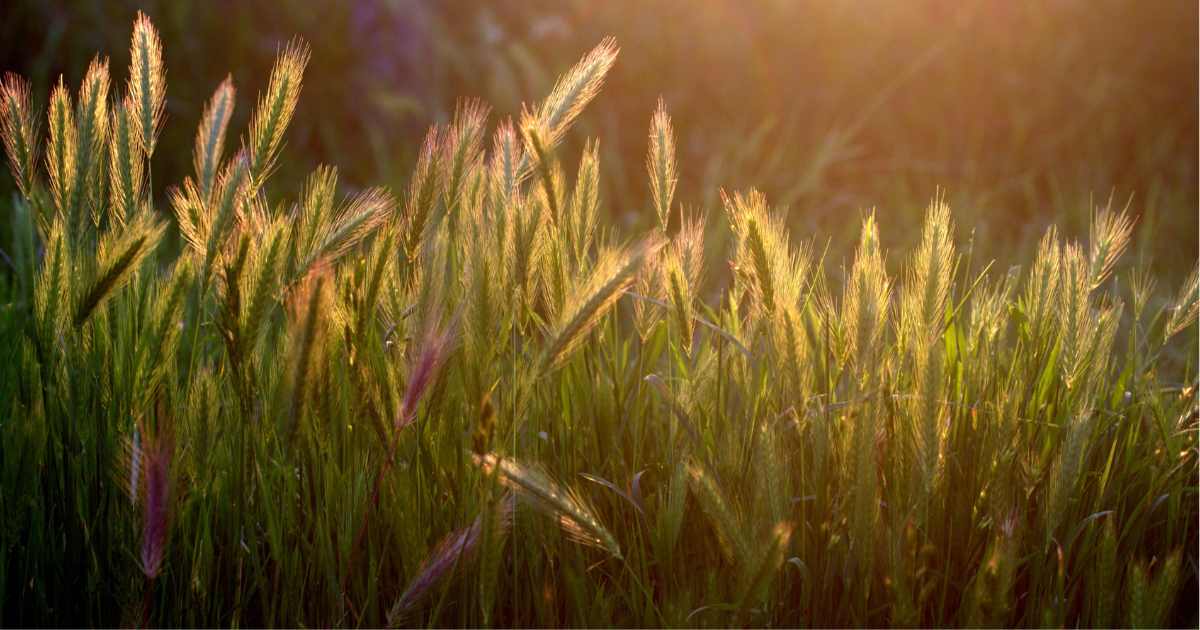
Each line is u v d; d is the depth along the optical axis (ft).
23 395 6.37
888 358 6.32
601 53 6.38
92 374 6.26
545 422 6.44
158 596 6.23
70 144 6.30
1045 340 6.42
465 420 6.28
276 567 6.23
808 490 6.34
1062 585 6.21
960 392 6.43
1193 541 6.54
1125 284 9.38
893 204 11.49
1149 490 6.44
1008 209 12.08
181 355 6.56
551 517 6.14
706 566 6.28
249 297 6.14
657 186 6.44
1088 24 13.52
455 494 6.25
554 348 6.16
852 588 6.22
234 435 6.24
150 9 11.70
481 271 6.16
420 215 6.30
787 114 13.24
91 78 6.28
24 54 11.57
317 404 6.18
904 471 6.23
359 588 6.26
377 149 11.25
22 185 6.38
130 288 6.36
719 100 13.34
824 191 11.78
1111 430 6.57
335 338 6.22
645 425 6.50
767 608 6.17
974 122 13.15
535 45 13.24
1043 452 6.39
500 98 12.06
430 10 13.53
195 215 6.23
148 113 6.31
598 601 6.21
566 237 6.39
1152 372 6.66
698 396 6.42
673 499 6.17
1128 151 13.20
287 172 11.34
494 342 6.18
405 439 6.29
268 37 12.09
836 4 13.38
